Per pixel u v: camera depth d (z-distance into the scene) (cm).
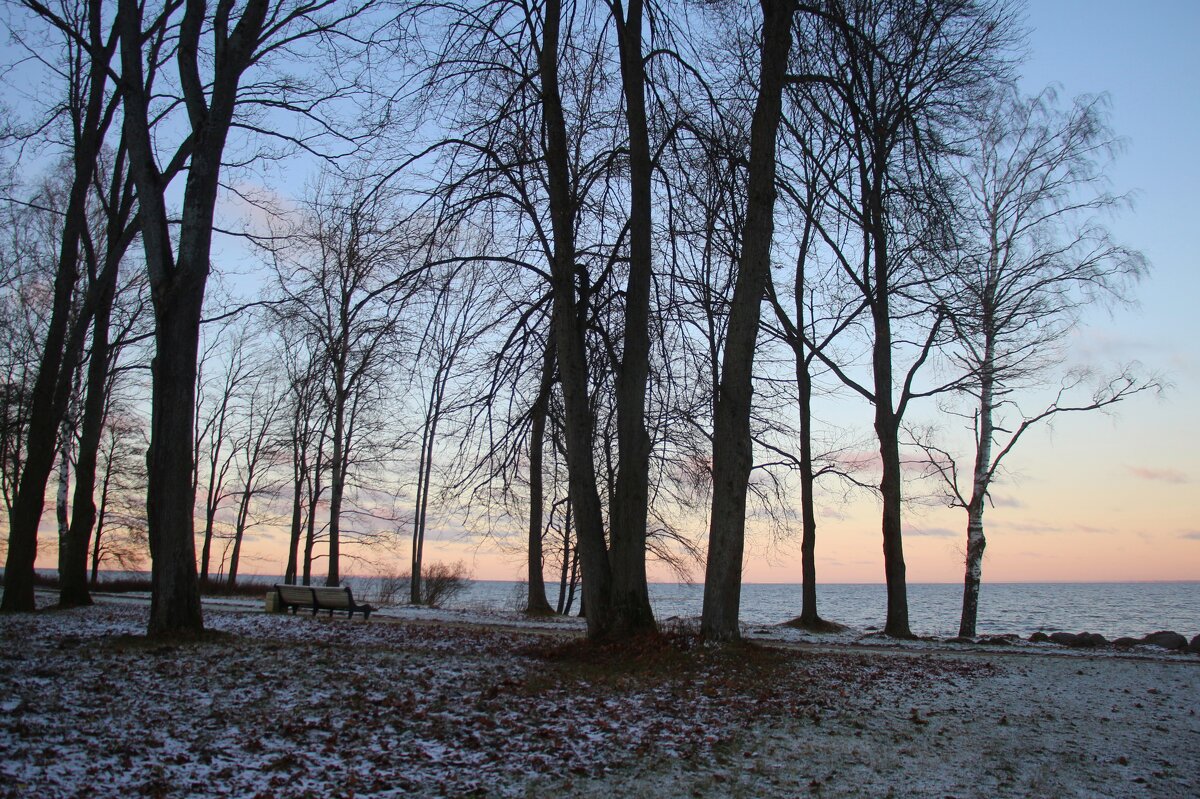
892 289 1944
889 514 2100
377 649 1162
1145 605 7106
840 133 1259
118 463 3950
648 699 908
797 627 2178
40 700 712
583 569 1260
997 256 2128
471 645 1366
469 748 689
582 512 1259
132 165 1231
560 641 1448
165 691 783
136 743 622
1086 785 685
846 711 929
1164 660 1627
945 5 1398
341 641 1320
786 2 1270
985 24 1658
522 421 1302
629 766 675
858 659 1401
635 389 1270
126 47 1241
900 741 805
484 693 881
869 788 647
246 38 1242
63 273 1795
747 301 1268
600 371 1341
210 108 1228
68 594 1881
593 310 1323
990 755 769
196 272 1193
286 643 1164
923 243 1279
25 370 2898
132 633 1214
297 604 1955
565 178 1289
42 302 2833
